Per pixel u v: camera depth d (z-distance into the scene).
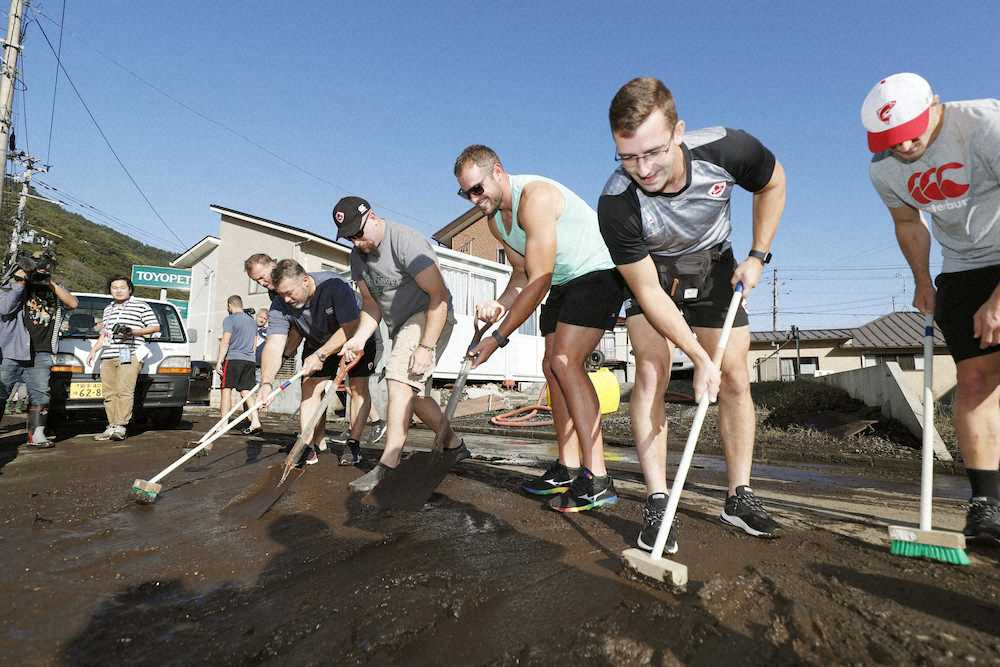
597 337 2.76
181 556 2.13
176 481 3.64
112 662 1.36
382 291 3.37
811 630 1.47
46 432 6.52
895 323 24.62
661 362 2.36
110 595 1.77
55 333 5.37
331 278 3.98
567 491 2.77
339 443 5.71
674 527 2.10
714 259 2.35
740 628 1.48
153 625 1.56
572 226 2.73
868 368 8.85
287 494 3.15
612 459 5.36
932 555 2.01
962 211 2.25
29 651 1.42
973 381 2.32
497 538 2.27
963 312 2.32
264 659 1.36
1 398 5.05
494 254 21.77
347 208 3.12
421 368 3.11
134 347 5.79
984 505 2.25
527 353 13.00
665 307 2.16
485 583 1.77
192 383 12.52
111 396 5.71
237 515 2.71
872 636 1.44
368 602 1.64
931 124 2.12
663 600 1.64
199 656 1.38
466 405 10.41
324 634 1.46
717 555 2.04
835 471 5.03
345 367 3.46
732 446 2.46
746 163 2.19
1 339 5.00
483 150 2.67
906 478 4.63
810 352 25.67
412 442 6.65
